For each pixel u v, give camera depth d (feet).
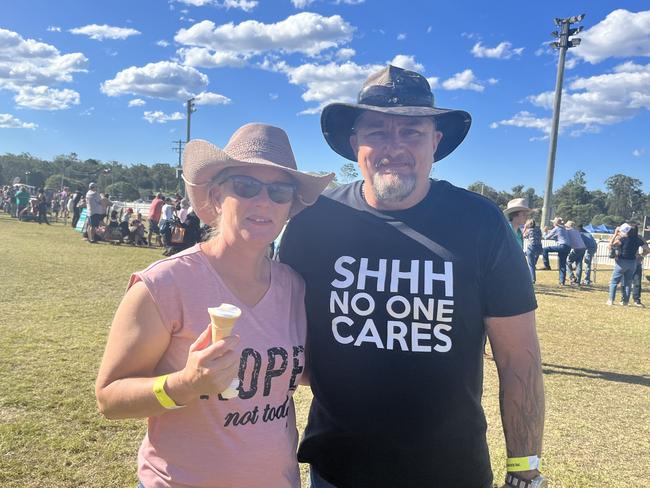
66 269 35.45
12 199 88.28
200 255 5.32
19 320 21.15
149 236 58.75
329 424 5.88
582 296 41.11
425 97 6.00
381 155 5.95
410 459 5.52
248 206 5.24
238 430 4.97
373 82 6.12
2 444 11.10
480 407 5.87
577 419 14.79
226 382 4.21
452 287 5.50
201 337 4.36
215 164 5.25
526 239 47.93
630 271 36.68
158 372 5.00
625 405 16.05
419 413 5.49
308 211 6.38
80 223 67.10
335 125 6.70
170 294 4.93
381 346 5.56
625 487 11.10
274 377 5.22
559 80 74.43
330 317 5.82
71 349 17.62
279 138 5.69
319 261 6.04
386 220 5.90
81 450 11.14
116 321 4.91
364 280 5.72
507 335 5.67
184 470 4.89
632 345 23.98
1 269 33.76
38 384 14.42
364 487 5.64
